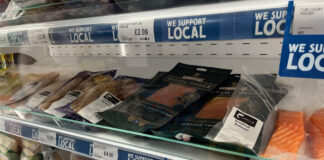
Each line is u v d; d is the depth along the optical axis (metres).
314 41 0.45
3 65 1.28
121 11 0.79
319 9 0.43
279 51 0.77
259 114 0.59
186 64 0.96
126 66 1.07
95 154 0.75
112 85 0.93
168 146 0.67
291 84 0.71
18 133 1.01
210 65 0.92
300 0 0.47
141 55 1.09
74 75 1.12
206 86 0.78
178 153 0.63
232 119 0.58
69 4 0.78
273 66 0.80
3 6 0.98
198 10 0.63
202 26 0.61
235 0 0.60
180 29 0.64
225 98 0.71
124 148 0.69
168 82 0.86
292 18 0.46
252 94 0.68
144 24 0.69
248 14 0.55
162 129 0.64
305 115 0.62
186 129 0.61
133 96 0.83
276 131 0.56
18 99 1.04
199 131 0.60
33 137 0.94
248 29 0.55
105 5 0.75
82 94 0.93
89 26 0.80
